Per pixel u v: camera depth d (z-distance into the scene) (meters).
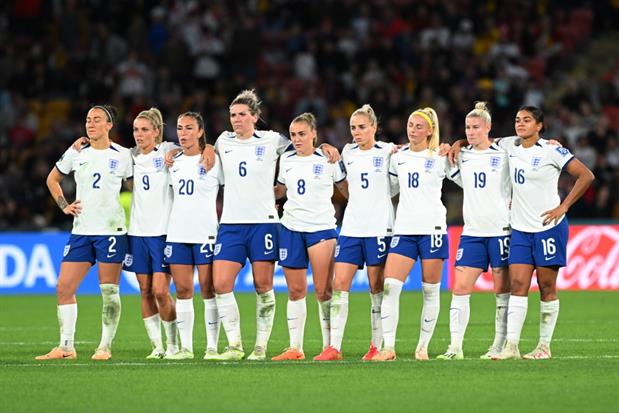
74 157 48.56
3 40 115.62
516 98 108.44
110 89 108.81
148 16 119.62
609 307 74.56
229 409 34.59
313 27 121.25
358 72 113.75
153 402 35.78
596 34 128.12
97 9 119.19
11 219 96.31
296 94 113.69
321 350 52.25
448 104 108.81
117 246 48.19
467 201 46.91
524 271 46.00
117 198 48.28
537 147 46.06
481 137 46.62
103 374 41.59
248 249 47.12
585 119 108.31
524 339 56.53
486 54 116.00
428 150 46.50
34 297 86.06
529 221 46.09
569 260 87.94
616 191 97.75
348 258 46.84
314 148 47.47
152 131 47.88
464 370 41.91
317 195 47.09
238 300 81.25
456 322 46.66
